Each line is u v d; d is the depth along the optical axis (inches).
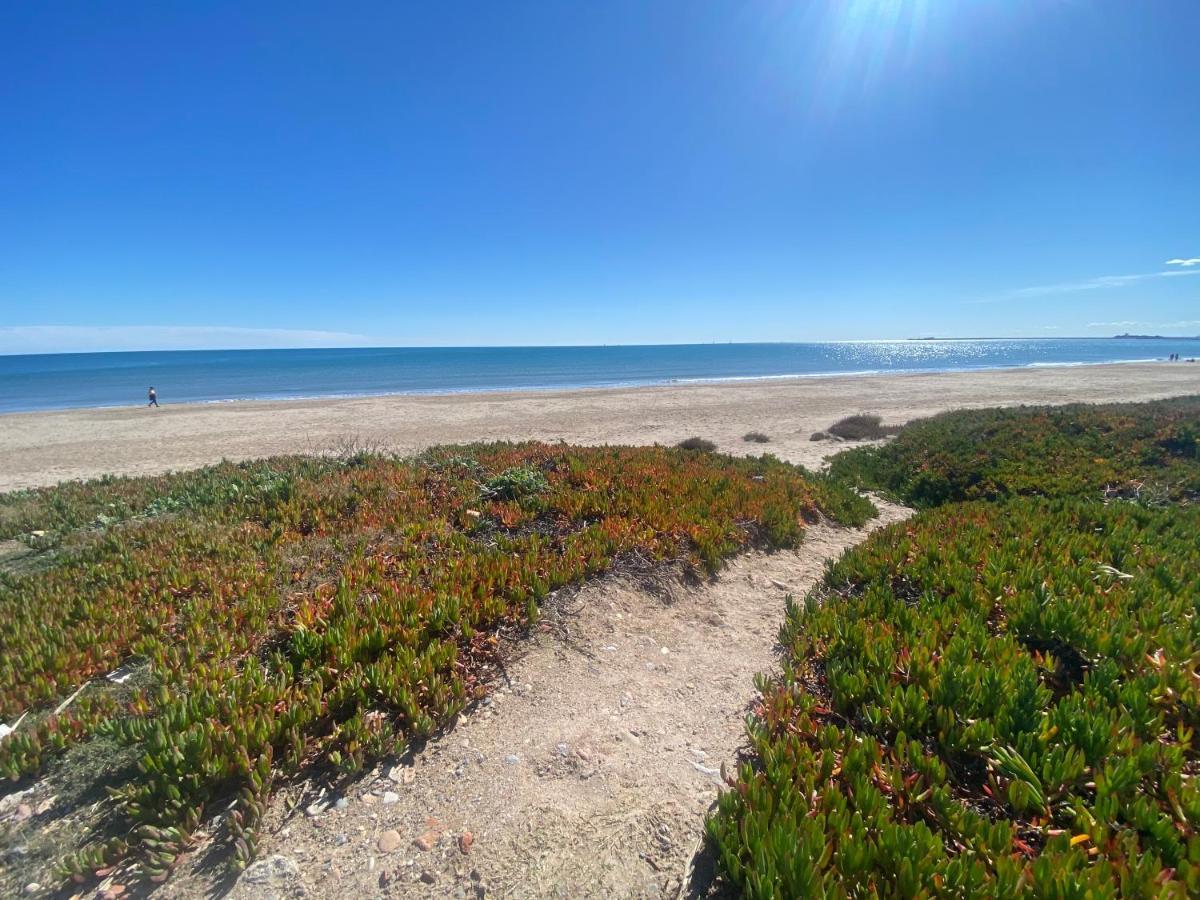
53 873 100.2
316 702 137.9
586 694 164.1
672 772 131.3
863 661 159.0
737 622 214.7
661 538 259.1
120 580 211.3
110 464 719.7
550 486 331.9
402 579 210.2
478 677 165.5
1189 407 608.7
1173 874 86.7
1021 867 88.8
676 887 99.2
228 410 1301.7
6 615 183.8
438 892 99.8
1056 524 268.8
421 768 131.2
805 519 338.3
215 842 108.6
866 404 1291.8
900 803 107.0
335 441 862.5
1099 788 101.9
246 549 237.8
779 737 130.2
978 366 3132.4
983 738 120.1
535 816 116.6
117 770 120.6
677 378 2388.0
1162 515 270.1
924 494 428.8
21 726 134.5
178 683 149.9
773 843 93.6
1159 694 131.0
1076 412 603.5
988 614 186.1
